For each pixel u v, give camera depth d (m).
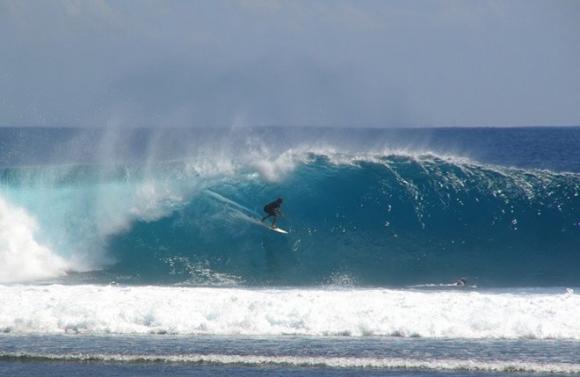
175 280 74.12
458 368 44.56
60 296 56.59
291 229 84.25
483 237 83.62
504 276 75.38
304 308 53.53
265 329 51.22
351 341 49.38
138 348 47.56
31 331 51.12
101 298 55.94
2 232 80.50
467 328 51.31
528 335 50.69
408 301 56.03
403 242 83.69
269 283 72.56
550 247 82.75
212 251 82.25
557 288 69.06
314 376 43.19
